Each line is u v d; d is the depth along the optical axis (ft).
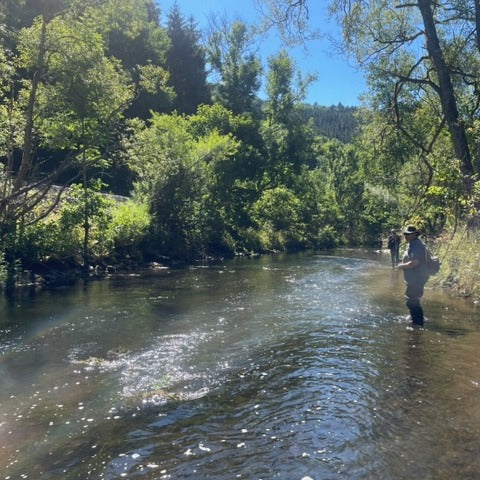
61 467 12.69
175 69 165.68
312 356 22.07
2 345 24.61
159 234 74.43
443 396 17.02
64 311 33.22
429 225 72.43
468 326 27.96
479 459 12.69
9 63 55.31
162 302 36.86
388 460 12.71
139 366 21.03
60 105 55.01
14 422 15.47
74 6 55.36
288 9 58.39
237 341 25.04
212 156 90.79
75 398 17.43
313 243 139.74
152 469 12.50
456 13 56.70
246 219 119.75
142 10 63.41
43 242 51.80
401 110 73.82
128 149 70.90
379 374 19.44
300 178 160.25
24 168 53.06
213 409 16.25
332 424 14.88
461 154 52.16
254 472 12.24
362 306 34.81
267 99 146.92
